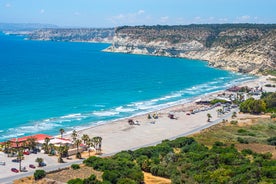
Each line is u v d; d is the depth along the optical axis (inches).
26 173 4163.4
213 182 3474.4
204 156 4242.1
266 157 4439.0
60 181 3823.8
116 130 6289.4
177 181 3641.7
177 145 5147.6
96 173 4069.9
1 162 4483.3
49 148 4972.9
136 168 4065.0
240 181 3427.7
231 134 5866.1
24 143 5044.3
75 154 4933.6
